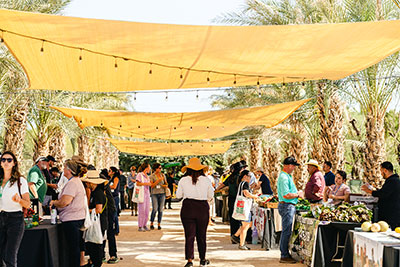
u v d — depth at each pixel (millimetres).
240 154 36219
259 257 8766
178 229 13742
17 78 13242
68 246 6633
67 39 6289
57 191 9430
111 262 8109
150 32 5883
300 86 17109
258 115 12867
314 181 9336
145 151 24625
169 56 7012
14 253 5457
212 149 23359
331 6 13055
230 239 11430
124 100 21938
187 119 13383
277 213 9625
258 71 7902
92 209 6914
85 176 6969
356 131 22250
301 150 17656
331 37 6012
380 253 4914
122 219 17141
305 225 7801
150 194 14352
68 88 9766
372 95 13242
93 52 6914
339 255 6988
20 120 13609
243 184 9688
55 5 11766
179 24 5582
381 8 12234
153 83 9391
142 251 9539
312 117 18547
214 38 6062
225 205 15734
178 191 7695
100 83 9344
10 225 5461
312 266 7039
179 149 23141
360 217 7012
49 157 9320
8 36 6422
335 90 14211
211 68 7820
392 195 7285
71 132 18906
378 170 12922
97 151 33562
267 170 26016
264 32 5848
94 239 6867
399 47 6426
